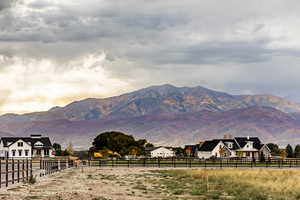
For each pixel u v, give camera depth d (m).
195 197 36.31
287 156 178.38
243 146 158.50
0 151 148.62
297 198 37.44
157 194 37.62
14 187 34.28
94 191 37.00
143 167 86.31
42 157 146.50
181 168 82.81
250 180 54.50
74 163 97.12
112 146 171.38
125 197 33.16
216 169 78.25
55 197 28.53
